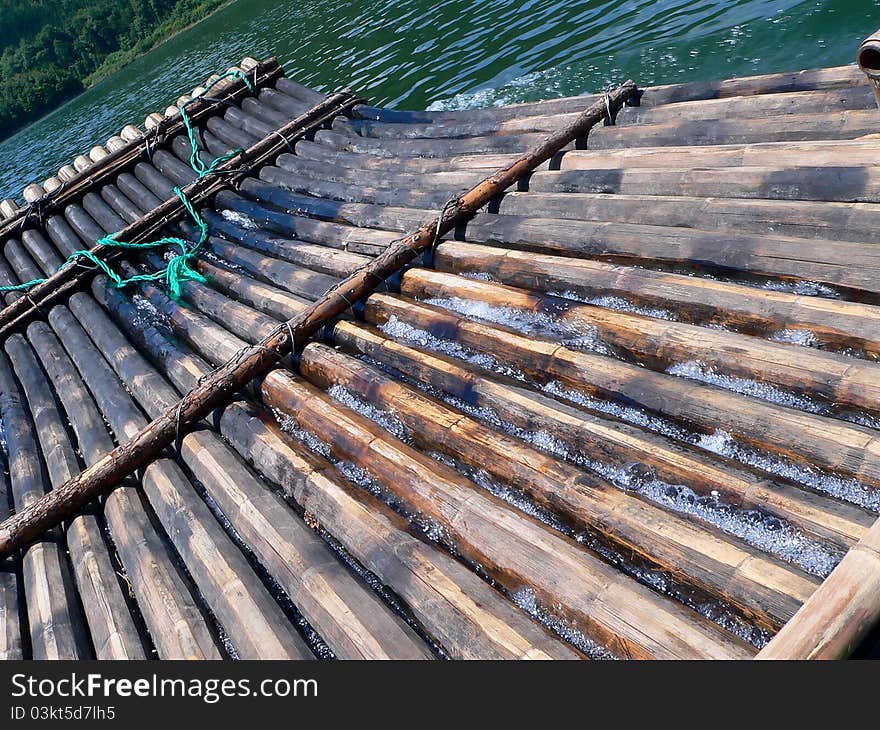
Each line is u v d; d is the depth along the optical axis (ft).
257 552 16.58
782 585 11.66
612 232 21.77
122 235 35.17
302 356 22.58
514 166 27.07
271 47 96.17
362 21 86.99
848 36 42.29
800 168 20.43
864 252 16.84
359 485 17.94
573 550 13.60
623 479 15.19
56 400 27.86
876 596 9.74
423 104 58.13
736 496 13.64
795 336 16.49
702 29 50.16
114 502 19.89
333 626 13.93
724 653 11.10
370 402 19.95
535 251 23.86
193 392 21.27
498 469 16.22
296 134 40.19
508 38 63.93
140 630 16.57
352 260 26.99
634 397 16.75
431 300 23.54
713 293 17.94
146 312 30.50
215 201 37.65
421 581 14.15
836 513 12.62
